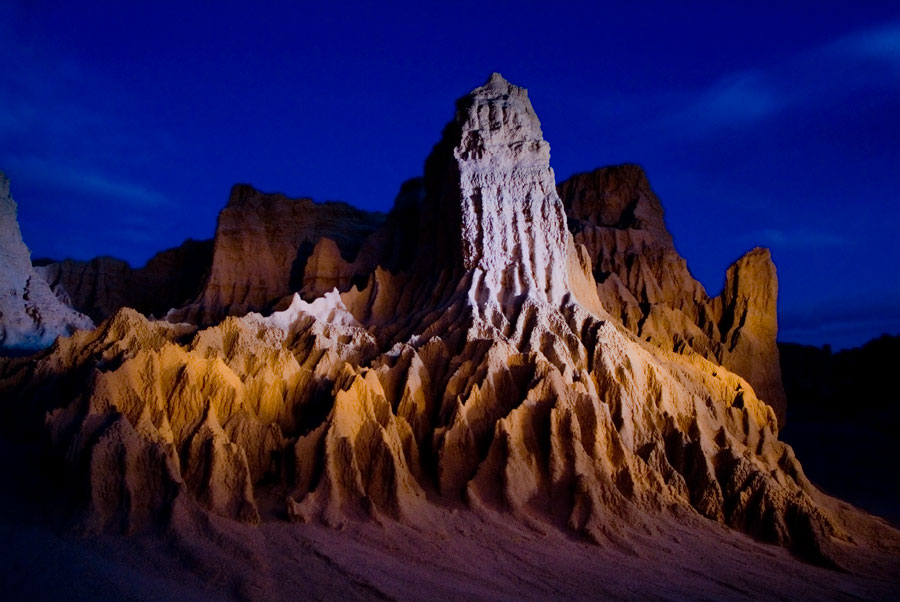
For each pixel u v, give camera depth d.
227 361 16.44
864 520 15.38
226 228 26.70
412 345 18.28
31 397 14.67
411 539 12.53
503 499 14.25
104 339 16.16
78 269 31.73
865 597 12.11
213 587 10.10
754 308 26.72
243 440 14.03
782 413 26.14
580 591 11.40
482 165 20.66
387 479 13.65
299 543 11.66
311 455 13.76
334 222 29.73
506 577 11.74
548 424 15.25
